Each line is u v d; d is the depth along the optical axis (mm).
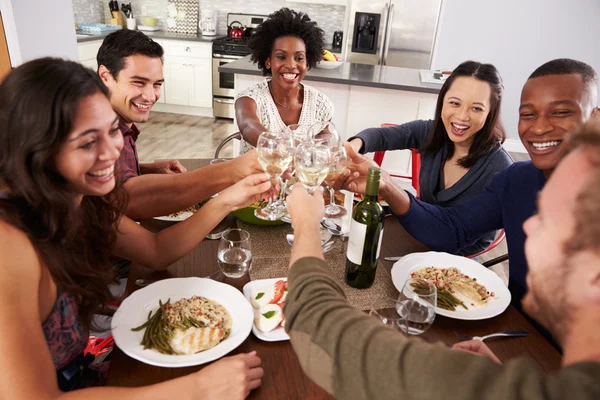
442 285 1154
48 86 757
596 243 378
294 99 2393
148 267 1187
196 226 1189
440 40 5074
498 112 1653
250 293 1089
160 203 1366
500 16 4898
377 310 1039
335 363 522
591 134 414
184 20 5805
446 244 1403
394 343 492
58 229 851
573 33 4891
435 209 1427
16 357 688
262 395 820
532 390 387
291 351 937
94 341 1306
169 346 895
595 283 384
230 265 1112
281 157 1141
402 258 1270
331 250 1318
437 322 1048
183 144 4719
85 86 796
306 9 5617
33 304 773
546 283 421
